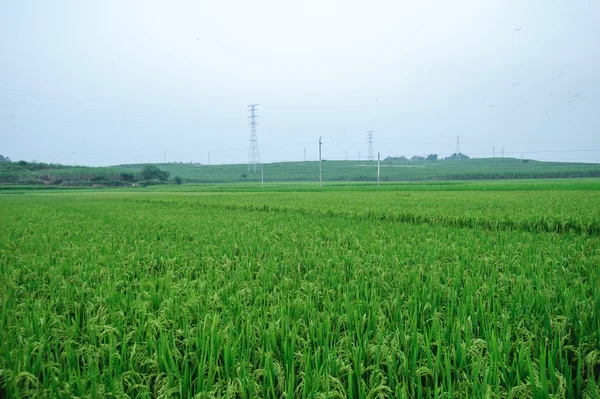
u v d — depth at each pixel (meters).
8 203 40.31
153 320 5.27
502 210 20.80
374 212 21.73
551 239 12.20
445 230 14.63
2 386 4.19
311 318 5.62
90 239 13.62
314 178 155.12
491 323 5.24
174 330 5.40
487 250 10.36
